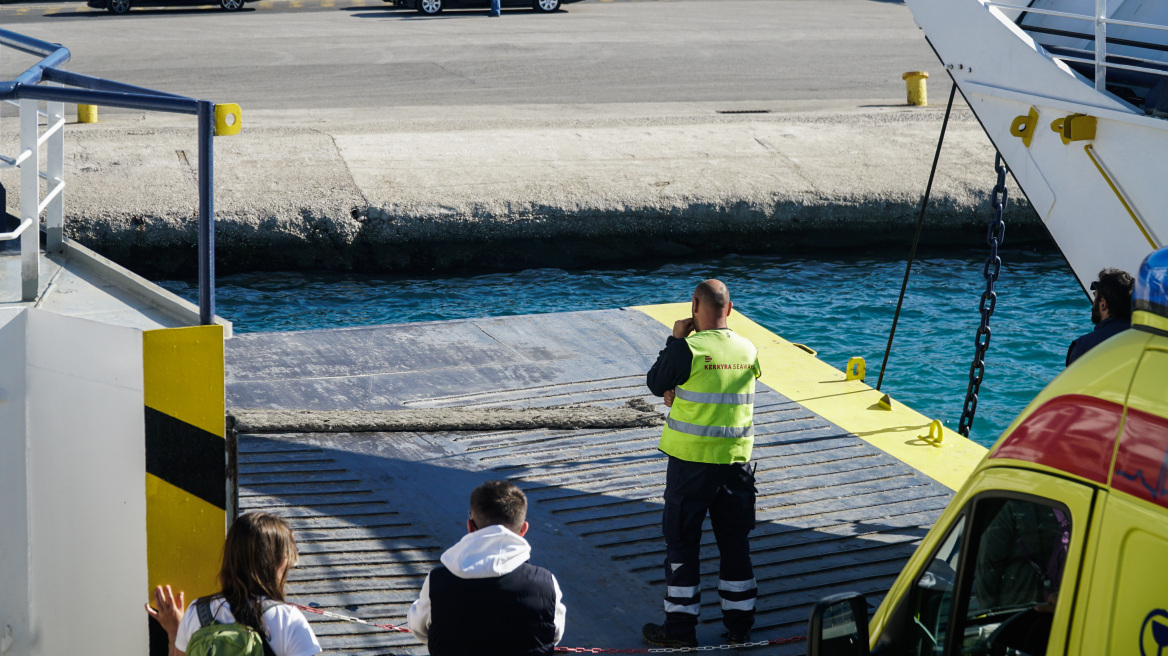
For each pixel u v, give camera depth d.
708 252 16.98
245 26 34.69
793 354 10.19
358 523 6.64
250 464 7.41
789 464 7.68
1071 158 7.09
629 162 18.17
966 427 9.05
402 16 37.81
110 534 3.89
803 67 28.94
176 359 3.77
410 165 17.58
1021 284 14.96
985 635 2.80
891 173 17.86
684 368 5.08
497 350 10.16
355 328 10.80
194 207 15.48
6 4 41.53
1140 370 2.44
